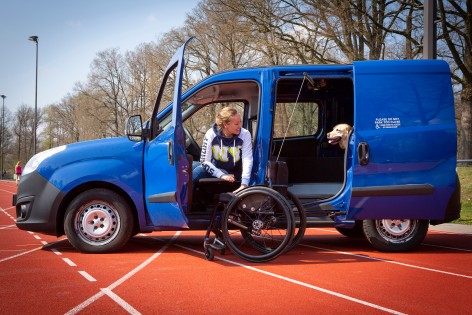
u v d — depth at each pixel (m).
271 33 21.36
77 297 4.14
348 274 5.12
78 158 6.38
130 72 54.81
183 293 4.29
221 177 5.93
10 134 97.25
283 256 6.25
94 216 6.37
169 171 5.88
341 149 7.54
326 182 7.05
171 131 5.89
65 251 6.59
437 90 6.29
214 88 6.71
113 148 6.44
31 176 6.43
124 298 4.11
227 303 3.96
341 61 20.88
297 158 7.06
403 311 3.75
